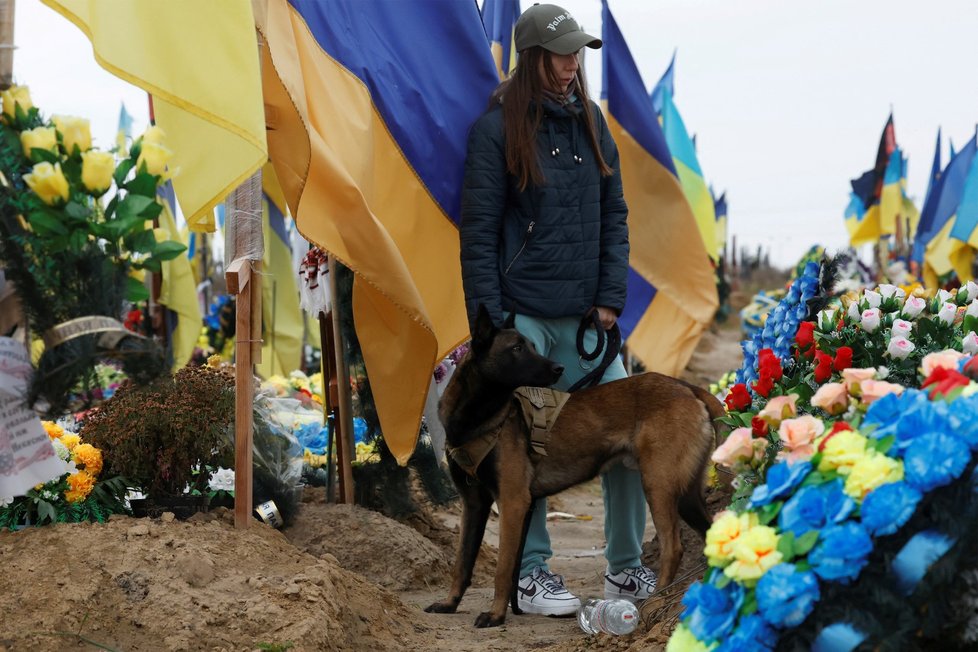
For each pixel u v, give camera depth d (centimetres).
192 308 964
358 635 385
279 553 418
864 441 234
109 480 447
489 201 460
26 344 335
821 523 227
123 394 468
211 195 398
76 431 516
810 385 394
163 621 346
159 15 361
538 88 455
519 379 433
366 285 499
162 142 368
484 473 450
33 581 354
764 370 377
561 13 458
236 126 367
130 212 310
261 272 444
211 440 454
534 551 479
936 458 217
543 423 451
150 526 402
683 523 573
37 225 304
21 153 310
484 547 650
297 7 461
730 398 385
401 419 511
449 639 412
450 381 457
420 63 509
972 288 425
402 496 635
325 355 617
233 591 369
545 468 459
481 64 521
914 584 218
